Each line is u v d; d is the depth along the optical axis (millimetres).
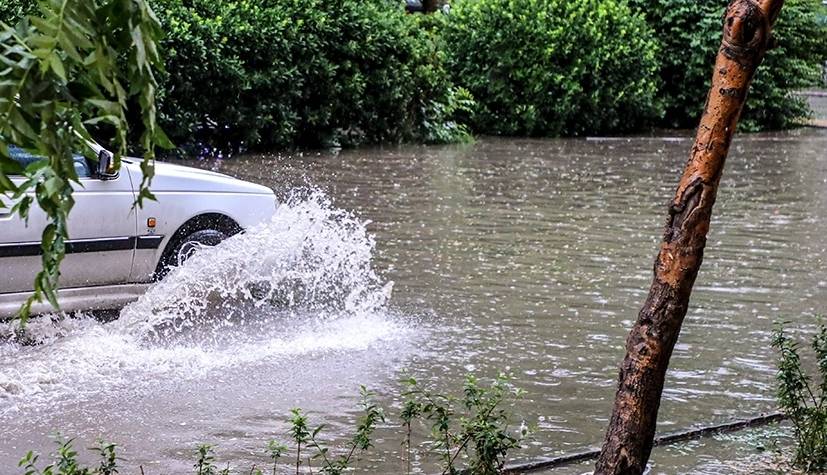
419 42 26562
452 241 14289
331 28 23734
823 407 7262
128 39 2352
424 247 13844
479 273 12414
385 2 26453
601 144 28203
